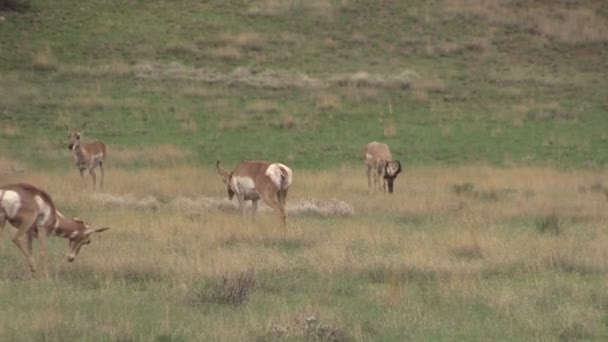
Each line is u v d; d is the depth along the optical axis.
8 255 58.25
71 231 53.19
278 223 73.75
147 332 39.97
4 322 39.81
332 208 85.00
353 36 199.25
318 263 56.25
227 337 38.69
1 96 156.50
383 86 174.12
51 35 189.00
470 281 51.88
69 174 116.19
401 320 43.06
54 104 154.62
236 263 54.78
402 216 83.50
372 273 54.88
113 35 192.25
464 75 183.25
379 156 107.56
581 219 83.00
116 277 51.84
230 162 132.75
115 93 163.75
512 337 41.00
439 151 142.75
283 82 174.50
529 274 55.78
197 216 77.19
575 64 192.38
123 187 101.88
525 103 169.00
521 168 129.75
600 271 57.47
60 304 43.97
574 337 41.31
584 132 154.75
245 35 196.50
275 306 45.56
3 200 50.12
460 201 91.88
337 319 42.31
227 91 168.75
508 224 78.81
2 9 196.75
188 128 148.12
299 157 137.00
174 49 188.00
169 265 53.91
